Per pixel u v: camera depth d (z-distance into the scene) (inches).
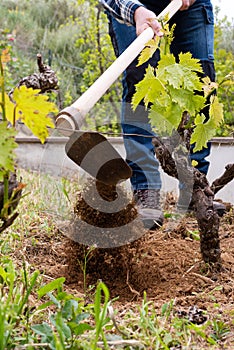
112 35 110.1
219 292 71.0
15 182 56.2
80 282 76.0
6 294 61.6
